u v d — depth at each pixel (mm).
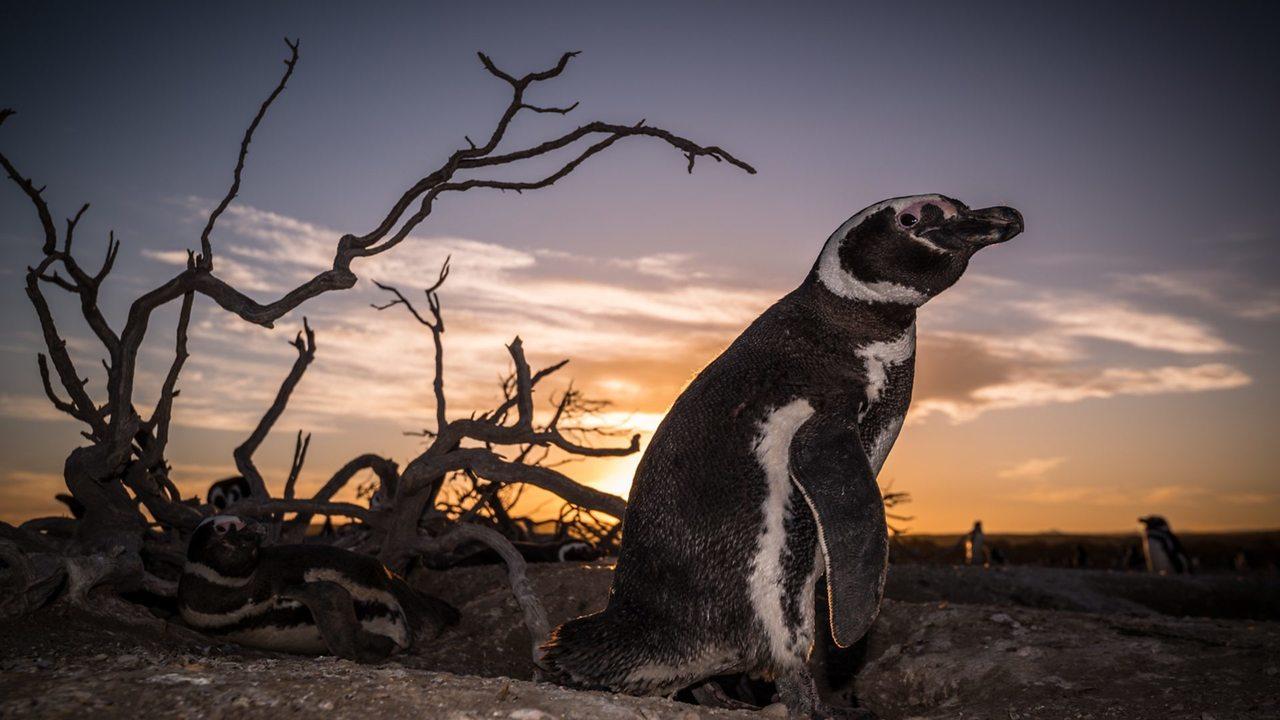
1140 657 1013
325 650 1115
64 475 1235
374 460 1593
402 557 1426
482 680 704
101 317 1238
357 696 631
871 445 782
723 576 735
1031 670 1001
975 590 2207
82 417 1276
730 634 735
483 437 1422
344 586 1095
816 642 1185
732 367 779
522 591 1189
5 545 947
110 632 987
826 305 788
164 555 1292
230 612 1044
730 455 746
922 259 763
